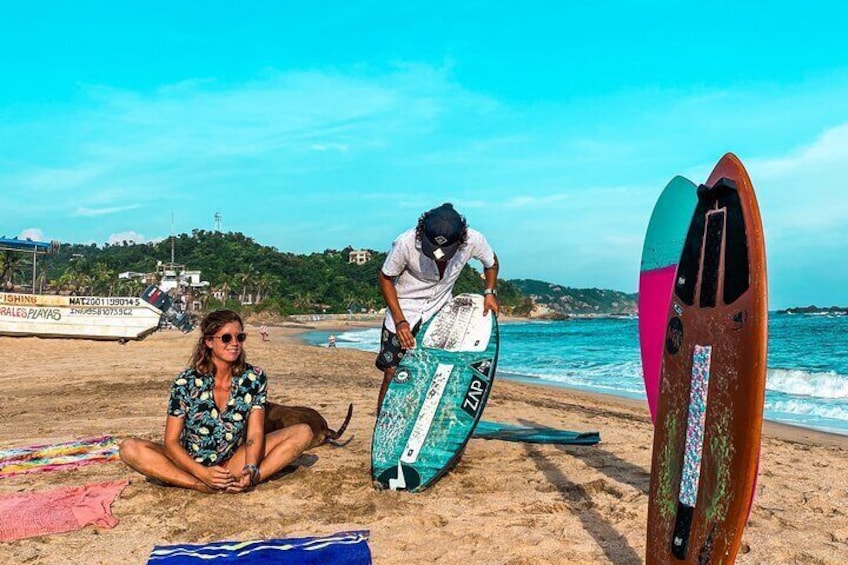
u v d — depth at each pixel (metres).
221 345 4.32
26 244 28.78
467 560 3.39
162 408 8.41
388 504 4.29
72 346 20.83
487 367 5.18
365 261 177.38
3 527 3.77
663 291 4.38
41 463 5.23
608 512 4.21
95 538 3.66
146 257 164.62
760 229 2.53
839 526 4.14
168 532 3.75
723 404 2.57
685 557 2.64
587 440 6.29
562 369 25.67
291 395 10.08
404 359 5.35
